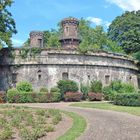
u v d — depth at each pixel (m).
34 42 50.59
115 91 38.84
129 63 48.66
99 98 39.19
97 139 13.76
